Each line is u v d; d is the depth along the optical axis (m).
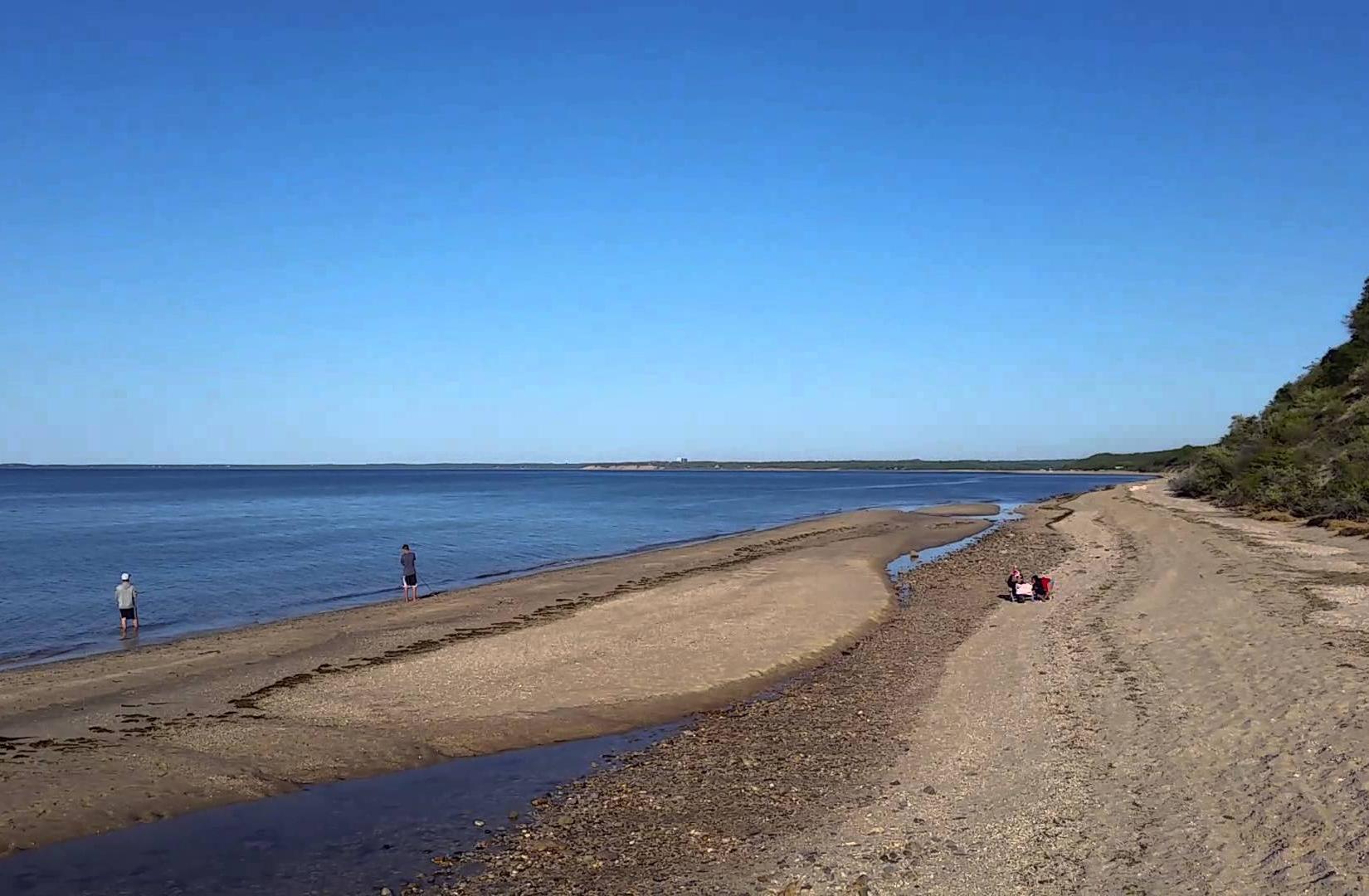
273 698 16.31
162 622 27.61
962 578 31.91
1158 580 25.08
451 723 14.59
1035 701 14.05
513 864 9.21
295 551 47.59
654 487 158.12
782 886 8.18
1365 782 8.55
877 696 15.61
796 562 36.34
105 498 109.94
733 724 14.34
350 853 9.71
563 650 19.91
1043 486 152.62
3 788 11.59
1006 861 8.34
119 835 10.34
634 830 9.93
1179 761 10.32
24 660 21.83
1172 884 7.44
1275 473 46.56
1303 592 19.64
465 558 44.81
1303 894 6.89
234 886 8.98
